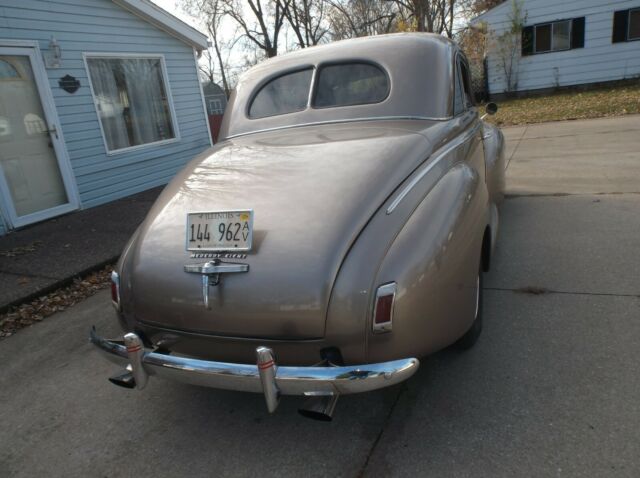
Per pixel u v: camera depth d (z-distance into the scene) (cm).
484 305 321
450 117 283
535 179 652
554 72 1797
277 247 194
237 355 203
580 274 352
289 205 207
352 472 198
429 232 199
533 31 1780
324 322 185
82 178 748
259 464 209
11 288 431
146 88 876
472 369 254
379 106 282
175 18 891
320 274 185
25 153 665
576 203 524
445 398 235
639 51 1670
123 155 820
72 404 269
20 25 651
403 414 228
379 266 185
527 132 1084
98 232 596
